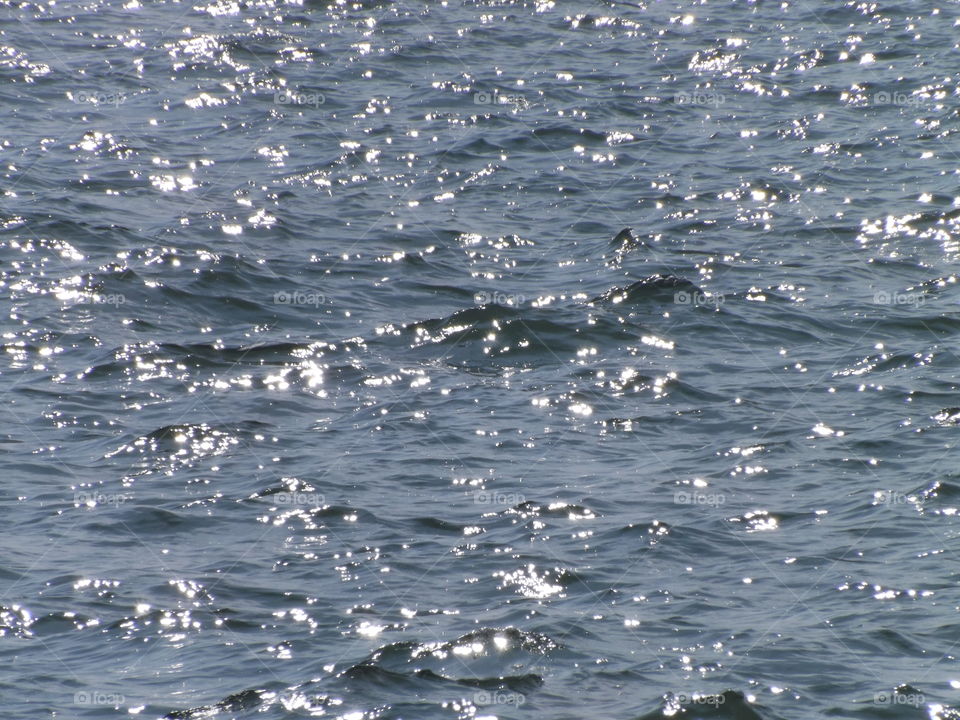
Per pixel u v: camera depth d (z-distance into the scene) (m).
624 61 80.81
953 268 52.25
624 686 26.23
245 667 26.98
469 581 30.75
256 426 39.00
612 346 45.31
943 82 75.56
